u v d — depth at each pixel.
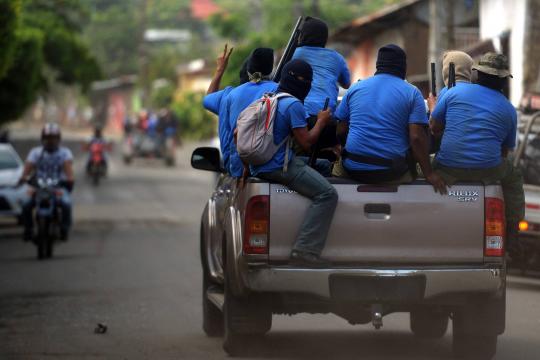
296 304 11.68
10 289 19.62
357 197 11.44
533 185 19.78
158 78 134.00
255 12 100.88
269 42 70.88
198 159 14.37
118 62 160.88
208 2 173.75
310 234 11.34
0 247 27.89
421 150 11.62
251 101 12.83
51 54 62.38
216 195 14.37
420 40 47.88
